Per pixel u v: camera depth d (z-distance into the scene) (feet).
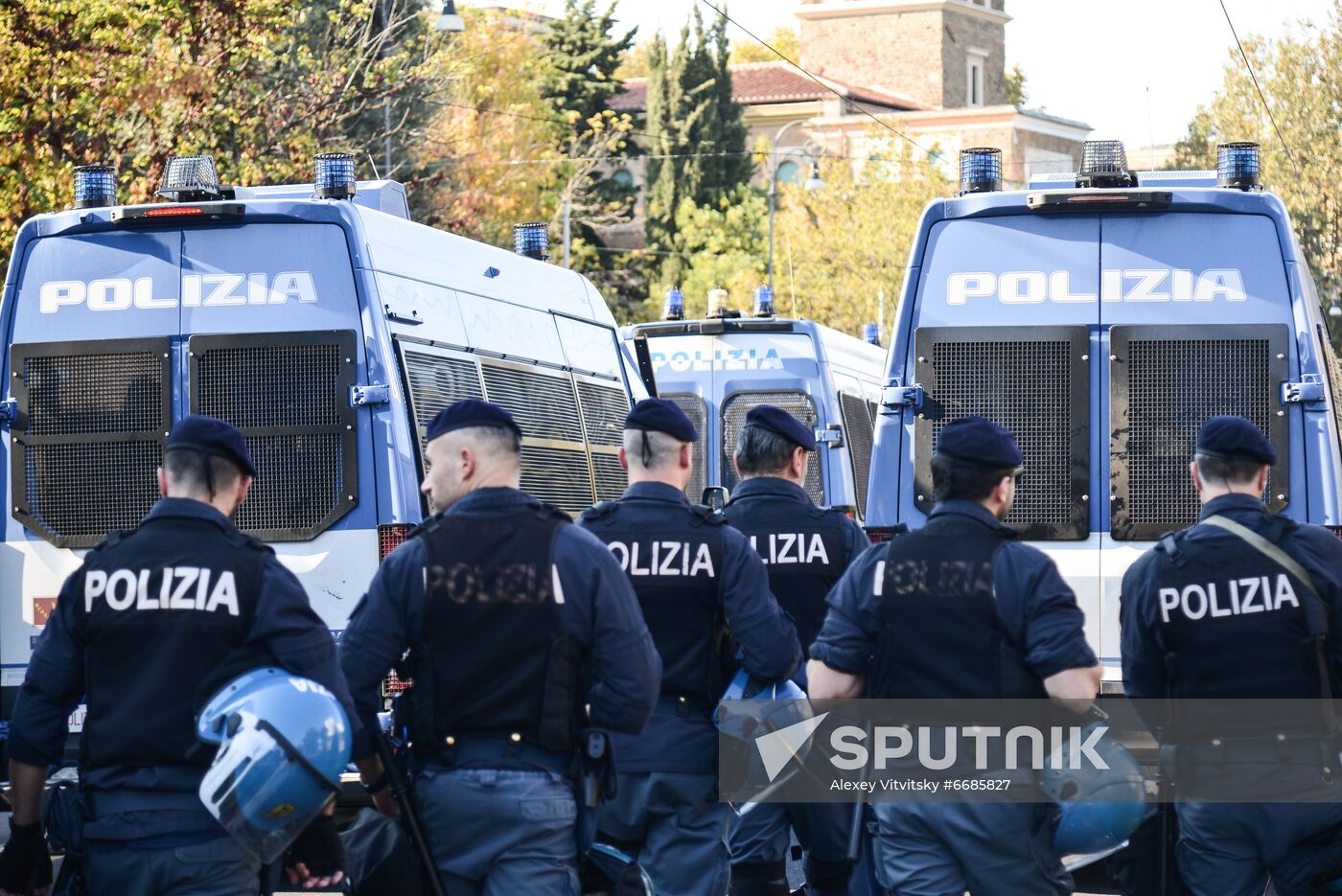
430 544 24.18
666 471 28.96
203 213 40.06
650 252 337.52
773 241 286.05
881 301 260.83
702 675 28.35
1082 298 39.32
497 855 23.66
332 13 127.95
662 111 343.87
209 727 22.25
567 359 52.08
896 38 446.60
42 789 24.22
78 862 23.27
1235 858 26.81
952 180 281.54
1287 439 38.47
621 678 24.09
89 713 23.43
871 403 87.15
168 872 22.94
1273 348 38.65
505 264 48.88
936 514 25.91
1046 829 25.16
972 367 39.65
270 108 115.55
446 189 197.36
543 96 327.88
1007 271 39.63
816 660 26.12
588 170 282.36
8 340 41.19
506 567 23.93
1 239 87.86
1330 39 205.46
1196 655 26.45
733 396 76.84
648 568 28.27
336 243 39.91
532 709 23.85
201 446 23.98
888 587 25.45
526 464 47.32
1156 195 38.93
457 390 43.09
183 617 23.13
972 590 24.98
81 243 41.06
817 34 455.63
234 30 101.30
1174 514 38.86
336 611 39.19
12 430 40.98
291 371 39.81
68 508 40.81
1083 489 39.11
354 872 23.68
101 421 40.73
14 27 88.33
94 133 94.38
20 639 40.86
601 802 25.26
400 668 24.98
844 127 396.98
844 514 33.32
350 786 37.60
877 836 26.04
